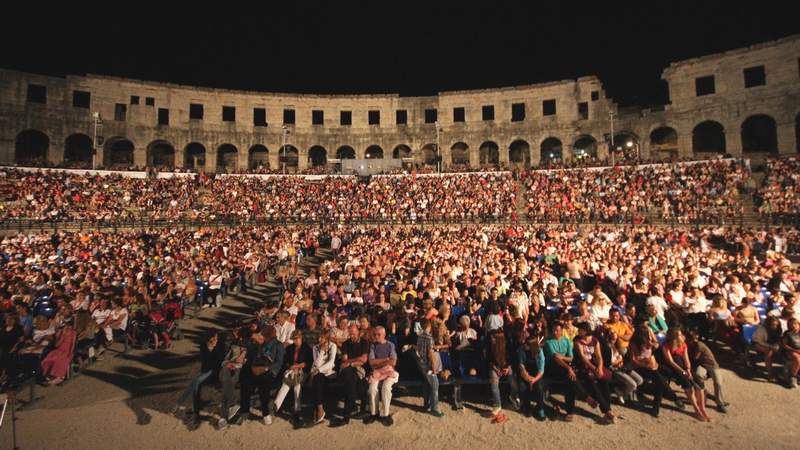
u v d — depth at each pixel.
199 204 42.84
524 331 10.15
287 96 60.78
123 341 15.39
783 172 37.12
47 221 34.56
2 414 8.48
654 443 8.48
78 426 9.50
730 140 48.34
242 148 59.06
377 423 9.41
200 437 8.98
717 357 12.88
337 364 10.26
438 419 9.57
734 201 35.03
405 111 64.81
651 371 9.59
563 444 8.52
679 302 14.29
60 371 11.64
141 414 10.05
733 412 9.64
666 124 51.84
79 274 18.95
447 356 10.45
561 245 25.08
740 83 48.03
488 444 8.55
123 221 37.12
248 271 23.14
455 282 16.41
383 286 15.56
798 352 10.69
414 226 37.84
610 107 56.06
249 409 9.65
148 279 18.62
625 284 15.90
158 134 55.75
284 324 11.69
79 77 52.56
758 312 13.77
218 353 9.91
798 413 9.57
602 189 41.31
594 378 9.59
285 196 45.28
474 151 59.69
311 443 8.68
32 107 50.09
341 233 33.97
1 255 25.08
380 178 51.19
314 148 65.44
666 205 35.75
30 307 15.02
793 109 44.91
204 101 58.00
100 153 53.47
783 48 45.69
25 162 48.50
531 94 58.22
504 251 22.30
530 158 57.84
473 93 60.12
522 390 9.70
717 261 20.73
